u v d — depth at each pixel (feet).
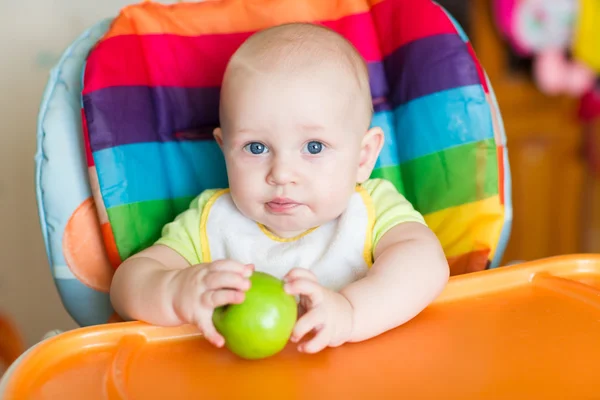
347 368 2.13
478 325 2.38
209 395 1.99
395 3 3.36
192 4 3.48
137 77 3.23
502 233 3.12
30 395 2.02
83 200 3.14
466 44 3.24
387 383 2.01
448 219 3.12
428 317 2.50
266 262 3.00
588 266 2.79
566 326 2.31
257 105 2.68
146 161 3.17
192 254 3.02
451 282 2.67
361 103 2.90
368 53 3.40
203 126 3.42
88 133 3.03
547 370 2.00
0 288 5.57
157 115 3.30
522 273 2.73
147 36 3.33
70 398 2.00
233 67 2.81
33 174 5.50
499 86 7.63
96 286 3.18
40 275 5.69
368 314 2.35
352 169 2.86
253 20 3.44
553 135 7.77
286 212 2.78
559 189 7.90
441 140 3.15
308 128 2.68
